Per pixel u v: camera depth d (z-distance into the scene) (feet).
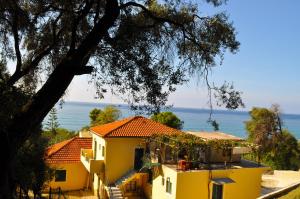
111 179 102.06
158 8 39.78
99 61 37.42
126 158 103.40
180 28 39.27
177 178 80.64
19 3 36.58
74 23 32.99
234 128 508.12
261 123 190.08
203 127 449.89
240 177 88.02
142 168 95.91
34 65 36.52
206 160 89.76
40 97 29.12
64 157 113.91
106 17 31.45
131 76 36.99
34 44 41.04
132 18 37.81
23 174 54.95
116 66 36.37
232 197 86.53
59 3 37.04
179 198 80.74
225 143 91.09
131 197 100.07
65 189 111.45
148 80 37.01
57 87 29.45
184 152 91.86
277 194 55.83
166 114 168.55
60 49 41.11
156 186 90.53
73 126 364.99
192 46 40.24
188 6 39.32
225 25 38.73
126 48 35.53
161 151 90.38
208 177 84.07
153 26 37.19
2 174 27.14
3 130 27.30
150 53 37.73
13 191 29.35
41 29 39.93
